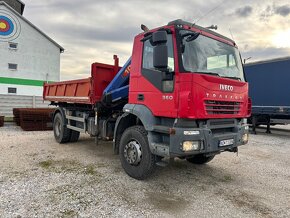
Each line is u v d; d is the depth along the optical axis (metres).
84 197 4.08
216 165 6.24
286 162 6.80
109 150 7.39
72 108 7.88
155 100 4.52
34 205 3.75
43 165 5.73
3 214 3.46
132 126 5.16
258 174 5.62
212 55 4.71
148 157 4.69
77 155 6.75
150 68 4.69
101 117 6.59
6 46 24.97
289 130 14.61
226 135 4.52
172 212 3.70
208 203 4.04
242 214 3.70
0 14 24.53
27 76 26.20
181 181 5.01
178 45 4.19
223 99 4.43
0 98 15.20
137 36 5.12
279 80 11.49
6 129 11.82
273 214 3.72
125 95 5.73
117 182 4.80
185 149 3.99
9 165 5.66
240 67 5.43
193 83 3.99
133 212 3.65
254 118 12.82
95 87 6.38
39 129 11.66
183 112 4.00
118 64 6.84
